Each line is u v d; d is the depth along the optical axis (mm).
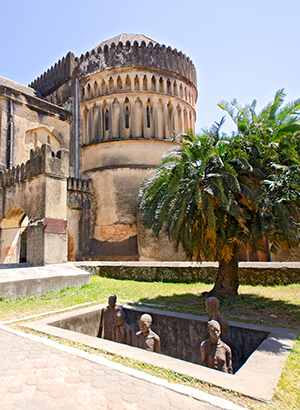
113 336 5844
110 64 23812
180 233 8641
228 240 8312
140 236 19141
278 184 7406
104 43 27828
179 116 25219
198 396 2977
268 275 11211
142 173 22703
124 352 4168
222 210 8234
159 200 8719
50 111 22500
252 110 8805
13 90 19953
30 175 13594
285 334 4820
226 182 7941
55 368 3773
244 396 2951
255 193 7902
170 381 3324
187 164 8219
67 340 4824
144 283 12070
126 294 9539
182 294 9562
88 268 14641
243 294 9414
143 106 23703
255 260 18438
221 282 8945
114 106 23891
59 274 10680
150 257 18312
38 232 12781
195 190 7773
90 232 22172
